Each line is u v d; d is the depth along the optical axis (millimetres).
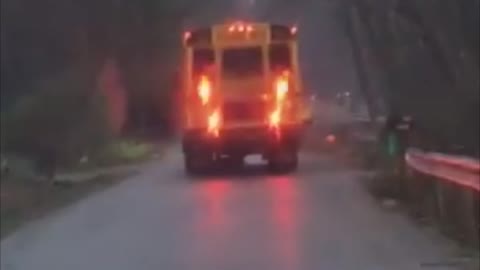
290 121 67000
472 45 41719
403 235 36594
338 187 56844
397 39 50438
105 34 124625
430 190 42344
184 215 45188
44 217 48688
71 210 51031
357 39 72875
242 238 36844
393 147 54719
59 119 87250
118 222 43875
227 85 66875
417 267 29328
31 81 105125
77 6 117062
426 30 43031
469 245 33188
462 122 44375
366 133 90312
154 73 146625
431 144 48281
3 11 107938
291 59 67125
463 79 42562
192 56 67312
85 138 96000
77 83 95625
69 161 89750
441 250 32594
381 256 31625
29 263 32688
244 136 66938
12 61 105688
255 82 66875
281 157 68125
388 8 49375
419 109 49500
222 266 30531
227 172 71125
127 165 95562
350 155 85500
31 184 70438
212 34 66625
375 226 39312
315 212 44469
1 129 83750
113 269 30656
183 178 68312
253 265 30578
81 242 37781
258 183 61094
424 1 42500
